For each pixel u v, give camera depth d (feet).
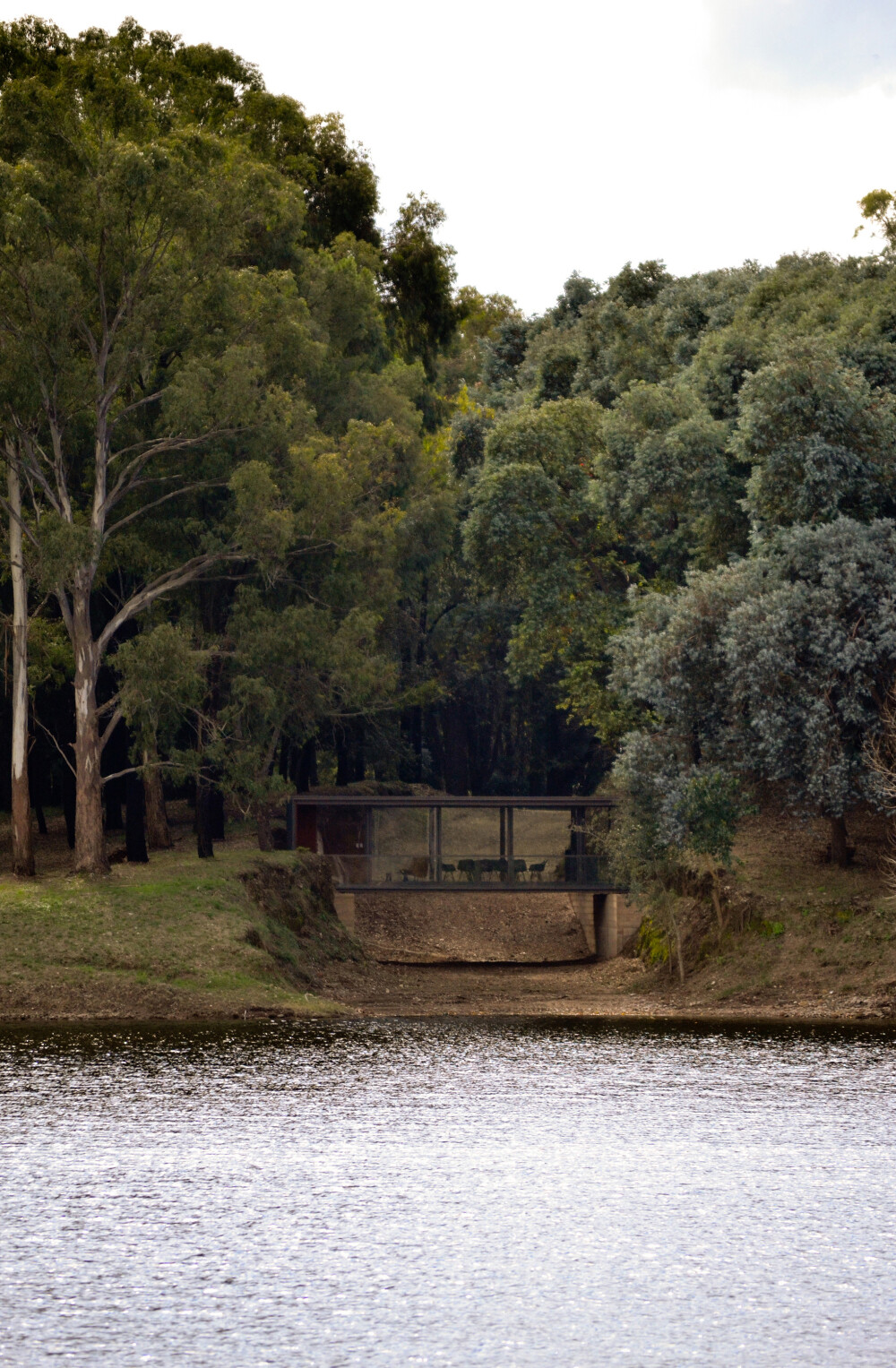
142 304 182.19
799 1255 65.31
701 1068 125.18
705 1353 52.70
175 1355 52.24
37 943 168.04
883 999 170.91
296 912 209.05
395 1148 88.94
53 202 176.04
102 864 190.70
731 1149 88.94
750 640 186.60
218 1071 120.06
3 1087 111.34
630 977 210.79
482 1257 65.05
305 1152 87.40
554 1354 52.54
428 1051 135.33
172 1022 154.20
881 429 199.72
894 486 203.41
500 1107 103.96
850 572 185.47
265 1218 71.51
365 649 245.24
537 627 251.39
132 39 233.96
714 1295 59.47
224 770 205.46
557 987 205.67
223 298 187.32
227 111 244.63
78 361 187.32
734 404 234.99
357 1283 61.00
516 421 251.19
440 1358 52.06
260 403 194.29
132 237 181.16
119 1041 138.41
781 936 189.67
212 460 197.77
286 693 216.13
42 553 176.14
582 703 250.98
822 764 182.09
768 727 183.93
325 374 240.32
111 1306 57.82
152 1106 103.35
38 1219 71.00
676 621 196.75
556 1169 83.25
